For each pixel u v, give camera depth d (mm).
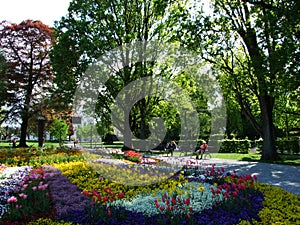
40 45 30609
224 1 18219
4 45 29812
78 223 4633
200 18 18547
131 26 21984
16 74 29469
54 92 22891
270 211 5250
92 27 21203
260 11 17844
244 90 19188
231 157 20344
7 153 15055
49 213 5289
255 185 7371
